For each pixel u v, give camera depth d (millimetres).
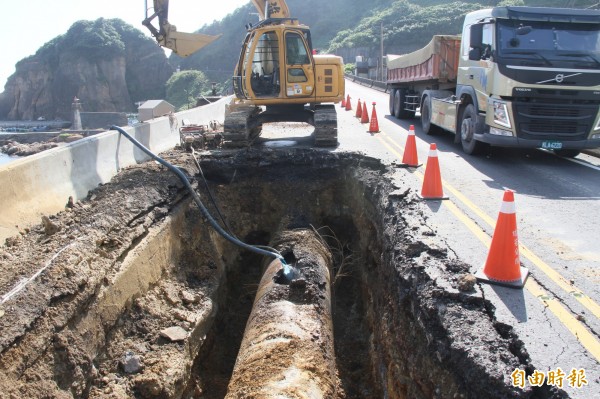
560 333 3795
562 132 9352
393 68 17750
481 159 10398
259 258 9508
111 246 5926
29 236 5742
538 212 6855
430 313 4312
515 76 9055
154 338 5891
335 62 10594
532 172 9227
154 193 7473
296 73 10445
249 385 4777
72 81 83562
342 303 8086
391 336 5434
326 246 8578
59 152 6883
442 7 65750
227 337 7535
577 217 6648
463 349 3688
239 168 9625
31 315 4383
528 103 9180
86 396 4762
